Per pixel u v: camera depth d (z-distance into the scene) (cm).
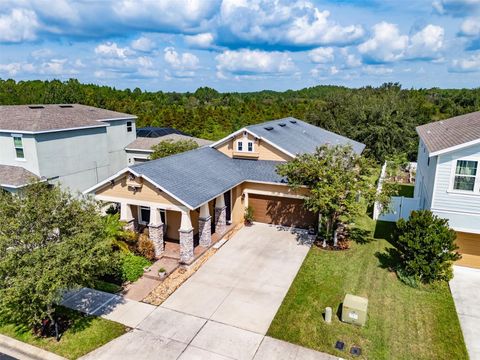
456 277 1642
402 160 3841
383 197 1800
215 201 2180
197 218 2086
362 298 1348
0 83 8238
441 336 1247
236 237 2102
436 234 1564
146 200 1797
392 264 1747
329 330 1277
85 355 1169
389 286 1559
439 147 1697
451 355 1159
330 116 4831
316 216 2188
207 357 1151
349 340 1226
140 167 1809
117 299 1483
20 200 1199
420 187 2473
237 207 2264
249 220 2306
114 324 1321
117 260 1334
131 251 1809
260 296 1497
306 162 1952
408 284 1565
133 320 1345
